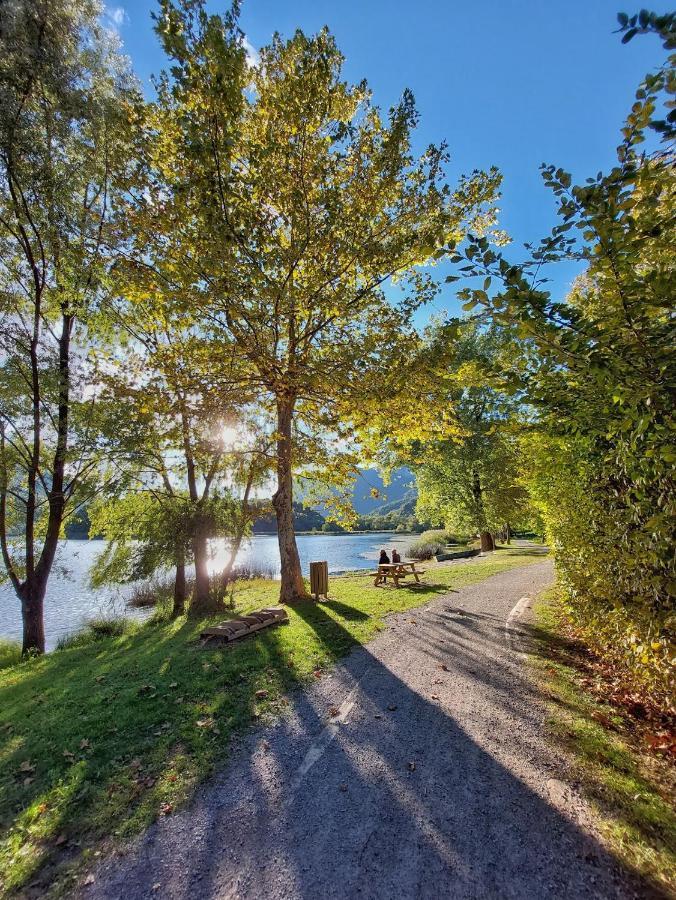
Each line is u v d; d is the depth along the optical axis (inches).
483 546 1069.8
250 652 267.9
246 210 279.6
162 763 152.7
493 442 938.7
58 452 507.8
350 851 110.5
